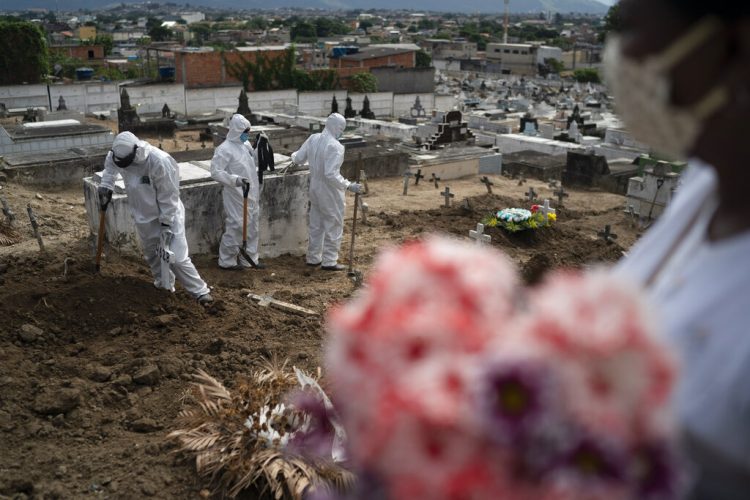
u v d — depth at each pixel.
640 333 0.86
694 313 1.15
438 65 103.69
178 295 9.30
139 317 8.42
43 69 44.59
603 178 22.94
